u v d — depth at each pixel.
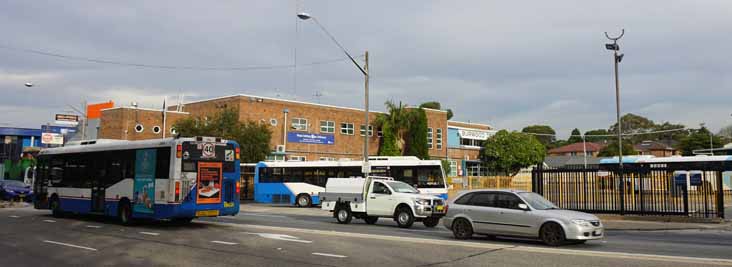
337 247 14.16
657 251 13.75
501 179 43.62
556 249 13.62
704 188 24.88
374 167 34.34
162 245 14.72
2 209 30.69
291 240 15.70
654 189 25.42
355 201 22.31
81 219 23.41
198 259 12.31
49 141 50.69
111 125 50.44
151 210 19.20
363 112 58.22
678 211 25.20
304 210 32.62
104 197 21.47
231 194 19.94
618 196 27.02
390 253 13.07
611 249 14.17
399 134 57.75
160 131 51.38
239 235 17.06
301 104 52.88
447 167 58.56
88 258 12.59
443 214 21.53
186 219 22.39
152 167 19.52
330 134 54.81
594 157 96.12
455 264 11.48
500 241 15.85
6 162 65.69
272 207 35.88
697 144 90.50
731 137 105.88
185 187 18.70
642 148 104.88
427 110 62.75
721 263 11.30
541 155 69.38
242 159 43.75
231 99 49.44
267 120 50.25
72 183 23.31
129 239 16.12
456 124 76.62
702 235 19.16
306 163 36.84
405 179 33.62
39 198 25.28
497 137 69.00
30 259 12.49
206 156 19.39
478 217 16.06
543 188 27.95
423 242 15.15
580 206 27.12
